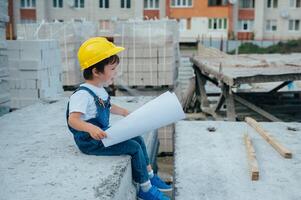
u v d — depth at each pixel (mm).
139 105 5168
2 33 5633
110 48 2906
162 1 34344
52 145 3404
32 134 3783
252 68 9141
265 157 3500
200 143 3908
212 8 34469
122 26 9039
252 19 35906
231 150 3693
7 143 3490
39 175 2709
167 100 2961
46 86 7027
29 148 3326
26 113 4758
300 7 35656
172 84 9102
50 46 7195
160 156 9203
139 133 2939
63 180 2619
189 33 35031
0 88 5570
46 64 7031
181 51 29203
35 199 2342
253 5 35719
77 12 32875
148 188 3059
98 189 2480
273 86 12992
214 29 34875
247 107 9609
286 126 4570
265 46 33938
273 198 2688
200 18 34719
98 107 2947
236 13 35219
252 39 35906
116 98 5738
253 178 2986
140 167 3035
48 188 2496
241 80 7715
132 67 9109
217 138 4078
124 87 9172
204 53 15859
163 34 8945
